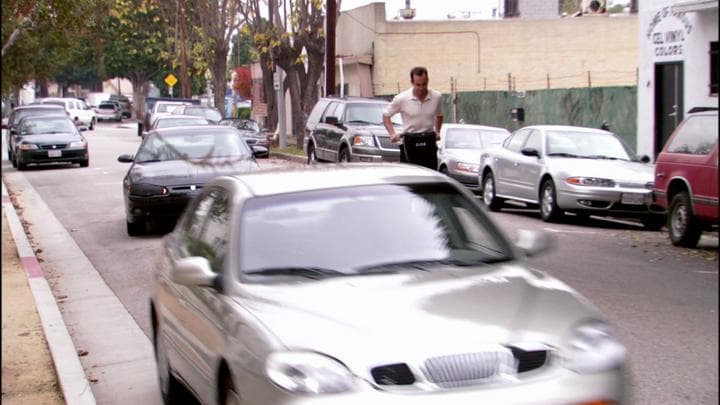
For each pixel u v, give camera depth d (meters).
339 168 6.30
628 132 24.80
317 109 25.58
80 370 7.56
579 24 40.22
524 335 4.47
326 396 4.13
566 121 27.44
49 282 12.06
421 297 4.80
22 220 18.31
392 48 39.53
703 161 12.45
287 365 4.26
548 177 16.61
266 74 43.09
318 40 36.97
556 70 40.41
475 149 21.64
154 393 7.34
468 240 5.64
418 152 11.87
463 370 4.25
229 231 5.45
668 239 14.36
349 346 4.32
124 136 53.75
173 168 14.98
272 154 35.94
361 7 40.66
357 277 5.11
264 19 40.66
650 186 15.77
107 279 12.12
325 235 5.42
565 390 4.31
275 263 5.22
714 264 11.69
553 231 15.36
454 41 39.84
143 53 74.06
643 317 8.62
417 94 11.77
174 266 6.10
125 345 8.85
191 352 5.62
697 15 20.03
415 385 4.19
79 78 98.94
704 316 8.62
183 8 52.09
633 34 40.38
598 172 15.95
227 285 5.12
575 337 4.55
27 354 8.28
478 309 4.68
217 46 48.22
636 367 6.92
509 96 30.33
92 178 27.17
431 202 5.83
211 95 62.06
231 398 4.82
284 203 5.61
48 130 31.19
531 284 5.11
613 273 11.02
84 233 16.38
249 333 4.60
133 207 14.71
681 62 20.80
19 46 18.14
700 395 6.20
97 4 16.42
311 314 4.62
